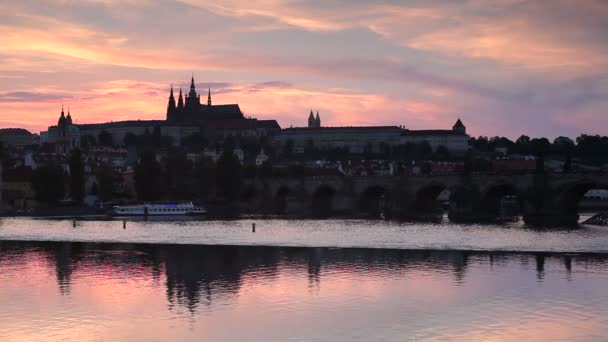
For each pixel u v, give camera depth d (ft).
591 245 530.27
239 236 627.46
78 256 483.92
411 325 284.41
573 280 374.63
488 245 534.78
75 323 289.53
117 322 290.56
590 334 271.28
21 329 280.51
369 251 501.56
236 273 403.54
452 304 319.68
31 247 543.80
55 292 349.82
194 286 363.56
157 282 375.86
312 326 283.59
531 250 501.56
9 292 349.82
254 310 309.83
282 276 392.47
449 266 424.46
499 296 335.67
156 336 271.08
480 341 263.49
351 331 276.41
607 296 334.85
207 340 265.75
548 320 291.38
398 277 387.14
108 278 389.60
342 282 372.79
